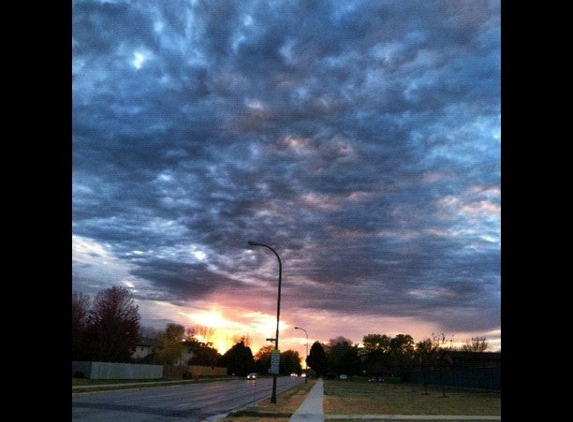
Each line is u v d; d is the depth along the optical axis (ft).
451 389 201.57
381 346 460.14
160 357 291.58
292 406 92.53
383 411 85.81
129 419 62.95
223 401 103.76
